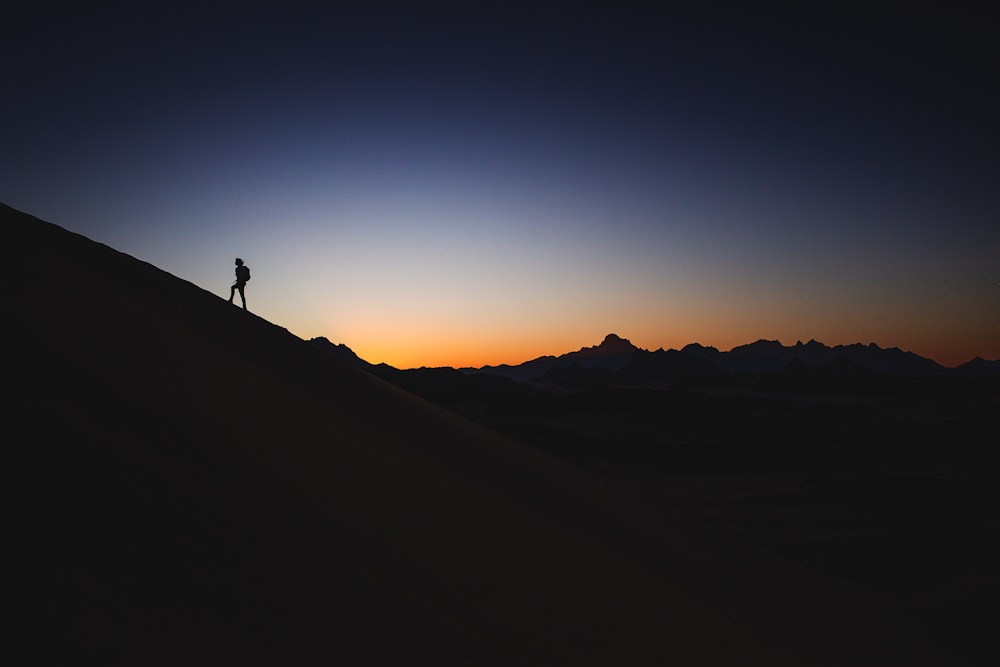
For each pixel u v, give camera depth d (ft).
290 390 26.73
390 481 19.12
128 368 18.60
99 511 10.34
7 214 33.60
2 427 11.83
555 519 24.58
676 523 34.37
